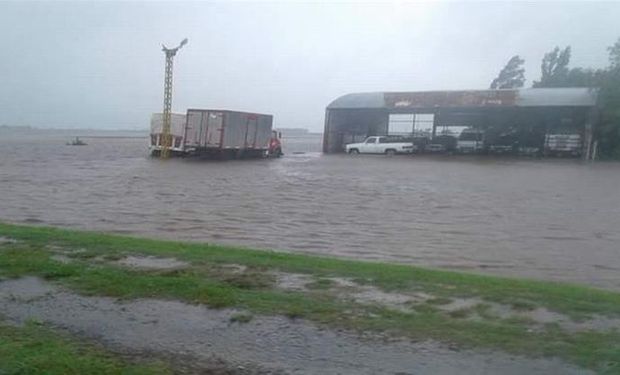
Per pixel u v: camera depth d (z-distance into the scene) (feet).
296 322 21.36
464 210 66.90
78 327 21.33
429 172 127.24
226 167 137.80
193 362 18.42
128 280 26.25
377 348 19.10
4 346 18.86
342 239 47.34
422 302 23.75
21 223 53.36
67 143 311.47
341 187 92.79
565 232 52.08
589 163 167.94
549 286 27.17
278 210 65.00
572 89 203.62
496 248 44.19
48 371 16.98
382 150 214.48
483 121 214.48
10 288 25.68
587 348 18.63
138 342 19.99
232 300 23.54
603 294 25.62
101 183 94.94
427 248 43.93
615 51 193.67
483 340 19.45
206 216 59.62
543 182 104.73
